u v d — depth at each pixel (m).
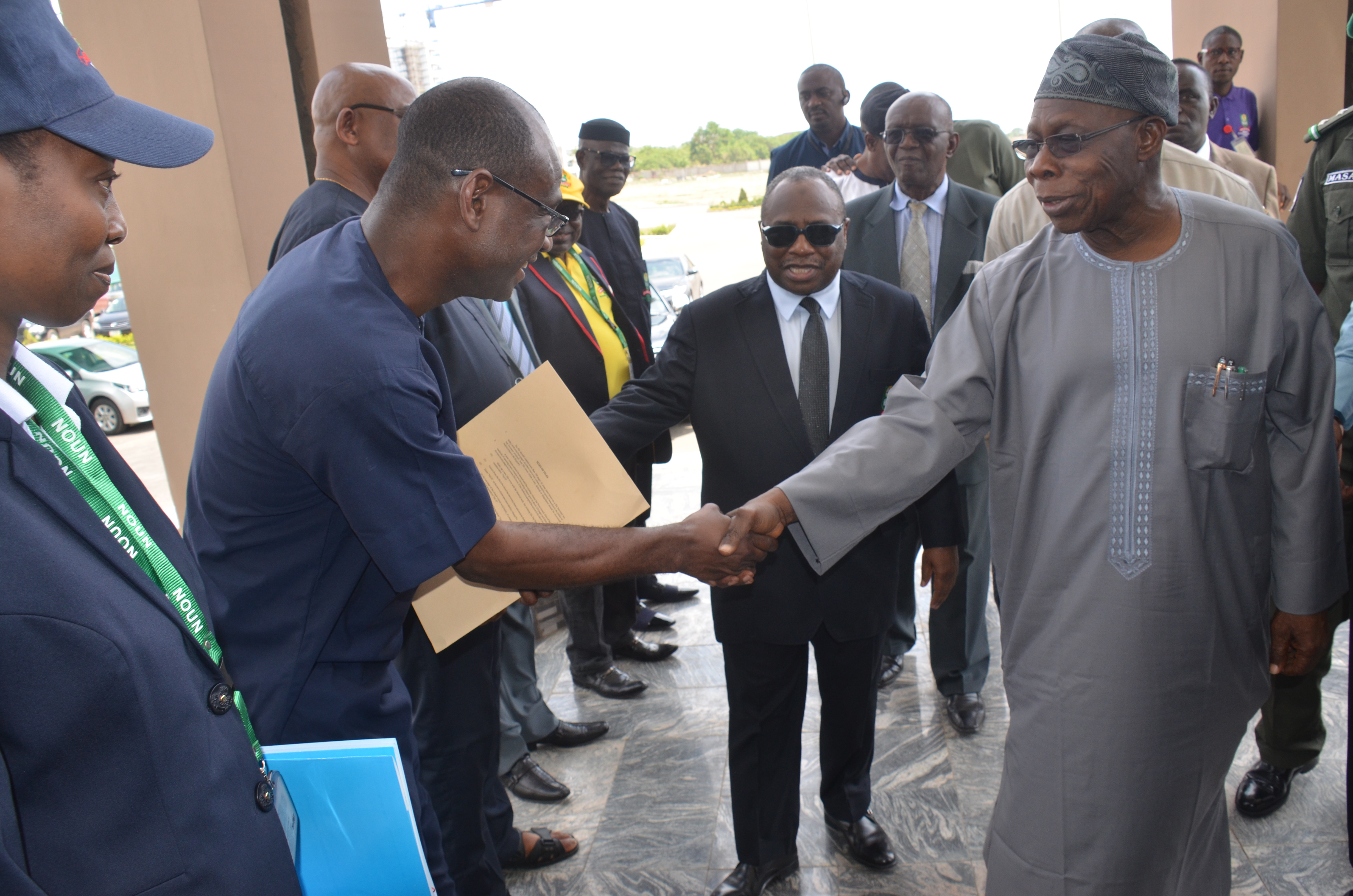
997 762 2.41
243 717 0.87
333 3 3.09
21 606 0.64
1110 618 1.33
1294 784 2.20
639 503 1.50
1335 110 4.44
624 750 2.62
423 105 1.13
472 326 1.89
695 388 1.83
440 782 1.70
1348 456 1.78
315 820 0.94
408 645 1.66
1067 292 1.37
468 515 1.14
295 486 1.12
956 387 1.47
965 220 2.72
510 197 1.14
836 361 1.82
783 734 1.89
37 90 0.69
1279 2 4.39
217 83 2.71
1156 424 1.30
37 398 0.79
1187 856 1.42
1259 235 1.28
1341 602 1.90
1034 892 1.42
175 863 0.73
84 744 0.67
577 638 2.91
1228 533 1.33
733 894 1.93
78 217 0.72
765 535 1.53
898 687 2.83
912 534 2.75
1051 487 1.39
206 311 2.98
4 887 0.57
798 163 4.42
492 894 1.78
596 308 2.90
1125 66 1.22
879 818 2.21
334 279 1.12
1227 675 1.38
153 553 0.83
